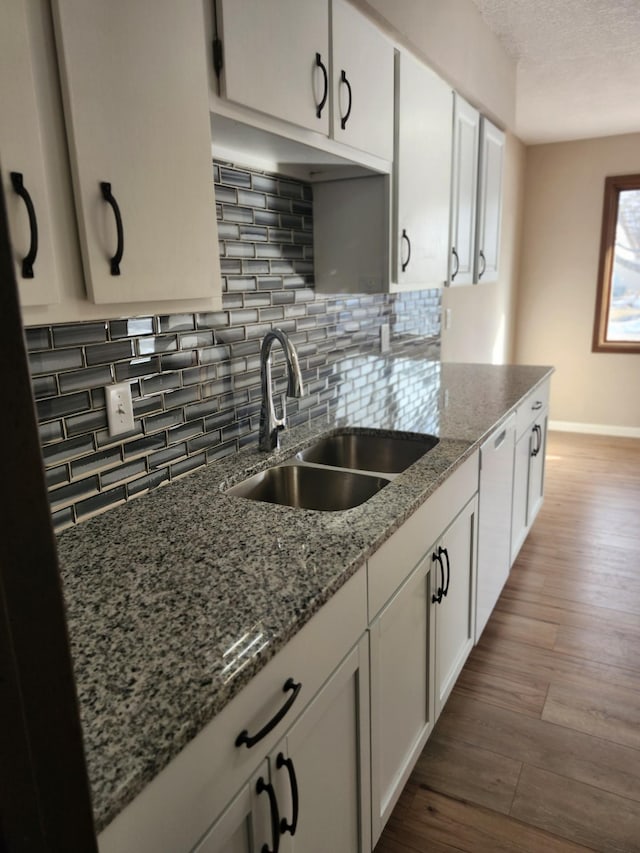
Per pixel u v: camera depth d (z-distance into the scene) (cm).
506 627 246
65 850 43
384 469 200
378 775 134
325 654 105
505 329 507
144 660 82
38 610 39
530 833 154
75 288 86
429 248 220
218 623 90
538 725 191
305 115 137
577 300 515
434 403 238
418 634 153
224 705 77
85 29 82
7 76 71
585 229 499
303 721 100
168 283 101
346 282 198
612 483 411
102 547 116
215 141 140
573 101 375
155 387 142
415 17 202
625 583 278
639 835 152
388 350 275
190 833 76
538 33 275
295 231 190
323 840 113
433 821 158
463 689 209
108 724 71
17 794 38
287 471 172
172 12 96
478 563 205
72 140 82
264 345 166
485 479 205
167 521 127
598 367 520
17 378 36
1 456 35
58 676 41
